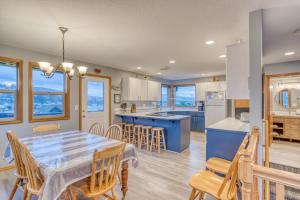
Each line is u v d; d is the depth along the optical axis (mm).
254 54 1897
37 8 1826
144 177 2740
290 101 5121
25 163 1654
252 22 1911
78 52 3514
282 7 1819
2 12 1902
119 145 1747
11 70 3232
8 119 3191
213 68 5211
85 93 4477
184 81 7742
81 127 4336
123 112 5551
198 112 6633
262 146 1835
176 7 1821
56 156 1773
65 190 1592
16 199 2143
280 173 904
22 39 2758
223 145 2463
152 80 6977
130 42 2900
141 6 1803
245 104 4328
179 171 2965
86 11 1900
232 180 1393
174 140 4129
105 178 1734
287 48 3225
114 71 5312
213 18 2068
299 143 4754
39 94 3650
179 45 3062
